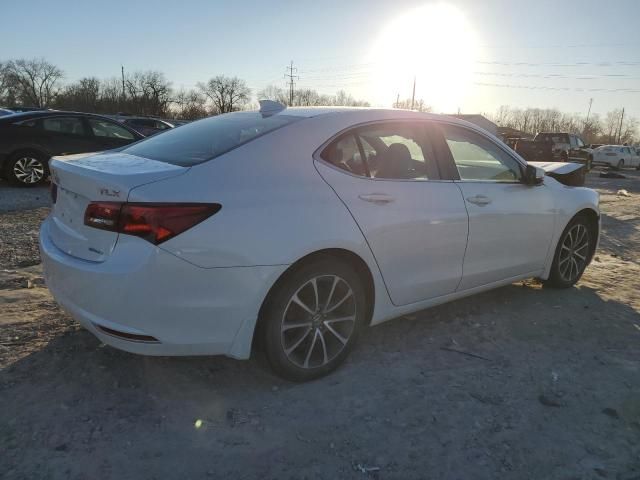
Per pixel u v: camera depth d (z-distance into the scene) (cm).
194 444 243
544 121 10450
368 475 228
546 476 231
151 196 240
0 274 455
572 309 431
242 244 254
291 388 294
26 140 941
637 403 291
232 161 270
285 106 352
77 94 8944
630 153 3309
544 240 429
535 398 293
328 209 284
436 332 376
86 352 320
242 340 266
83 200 267
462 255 359
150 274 238
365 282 315
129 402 273
